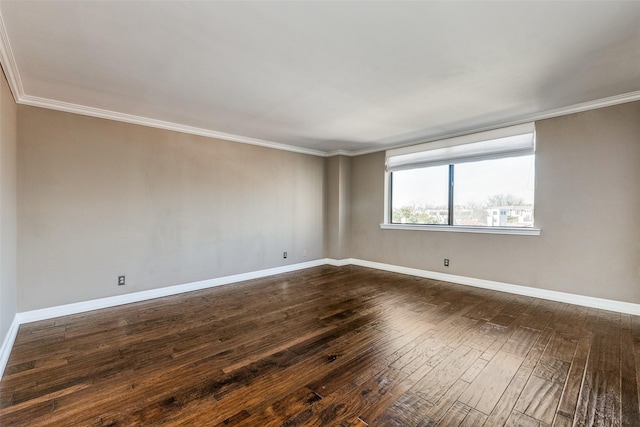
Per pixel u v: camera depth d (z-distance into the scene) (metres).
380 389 1.85
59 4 1.62
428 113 3.53
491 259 4.11
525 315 3.10
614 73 2.53
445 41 2.04
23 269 2.96
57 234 3.16
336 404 1.71
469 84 2.74
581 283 3.38
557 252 3.54
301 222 5.54
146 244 3.76
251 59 2.28
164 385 1.90
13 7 1.64
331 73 2.51
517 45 2.09
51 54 2.17
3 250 2.28
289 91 2.88
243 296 3.84
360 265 5.83
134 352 2.34
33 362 2.19
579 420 1.58
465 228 4.30
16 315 2.86
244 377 1.99
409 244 5.05
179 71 2.46
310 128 4.17
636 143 3.03
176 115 3.60
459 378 1.97
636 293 3.06
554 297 3.57
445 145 4.50
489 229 4.06
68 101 3.12
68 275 3.22
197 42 2.04
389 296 3.80
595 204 3.27
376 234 5.55
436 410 1.66
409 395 1.79
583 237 3.36
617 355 2.25
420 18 1.79
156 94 2.94
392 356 2.26
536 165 3.66
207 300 3.68
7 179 2.46
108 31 1.90
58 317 3.12
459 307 3.36
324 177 5.95
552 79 2.64
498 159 4.03
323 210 5.93
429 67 2.41
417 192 5.05
